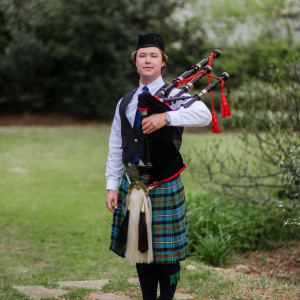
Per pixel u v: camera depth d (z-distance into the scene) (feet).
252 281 14.76
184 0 75.05
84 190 35.09
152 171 10.23
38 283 15.56
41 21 73.61
